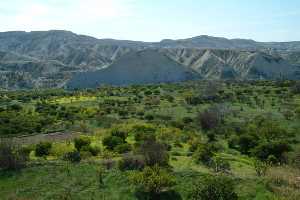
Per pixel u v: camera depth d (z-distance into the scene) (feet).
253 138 188.96
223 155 152.97
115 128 204.44
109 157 137.18
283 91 402.52
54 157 143.23
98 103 366.43
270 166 137.08
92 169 119.96
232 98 362.53
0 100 409.28
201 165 128.36
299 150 174.09
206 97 367.86
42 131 227.40
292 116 267.59
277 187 108.58
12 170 122.11
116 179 113.29
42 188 112.68
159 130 206.08
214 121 240.32
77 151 141.08
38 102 379.96
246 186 107.45
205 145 153.69
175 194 105.91
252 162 144.25
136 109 321.73
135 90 468.75
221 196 99.09
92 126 245.65
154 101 358.84
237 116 278.05
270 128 217.56
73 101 385.70
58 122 262.88
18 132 226.17
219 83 495.82
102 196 106.93
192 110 310.86
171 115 293.43
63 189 111.24
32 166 124.06
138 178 108.06
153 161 120.78
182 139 185.78
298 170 134.82
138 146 147.43
